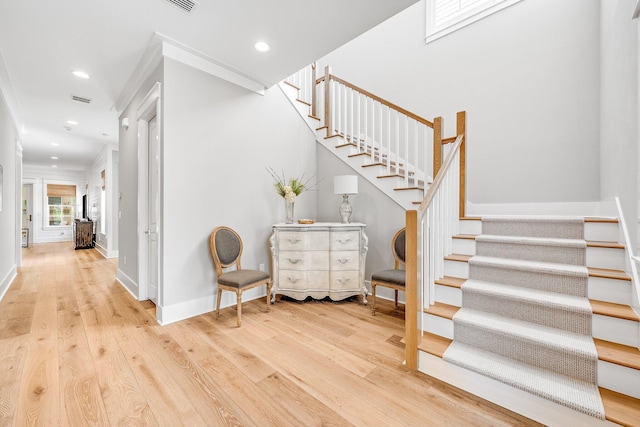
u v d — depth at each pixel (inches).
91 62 115.6
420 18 163.6
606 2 98.3
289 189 134.2
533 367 63.4
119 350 83.6
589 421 51.1
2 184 140.5
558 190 120.4
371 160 146.6
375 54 184.1
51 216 382.9
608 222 81.4
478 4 144.9
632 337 58.9
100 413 57.8
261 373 72.4
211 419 56.6
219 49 107.0
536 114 125.8
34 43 102.2
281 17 89.4
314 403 61.4
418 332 74.5
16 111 165.9
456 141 100.6
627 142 74.0
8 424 54.4
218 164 119.9
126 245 156.4
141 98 129.7
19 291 146.3
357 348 85.7
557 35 120.6
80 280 169.6
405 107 168.9
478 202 142.3
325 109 163.5
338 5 83.9
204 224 115.2
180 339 91.0
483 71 140.6
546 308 69.1
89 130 207.2
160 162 105.0
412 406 60.6
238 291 102.5
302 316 111.5
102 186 277.0
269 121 141.2
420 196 123.9
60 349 84.0
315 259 127.4
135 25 92.7
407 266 74.2
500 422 56.0
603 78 103.3
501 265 81.8
